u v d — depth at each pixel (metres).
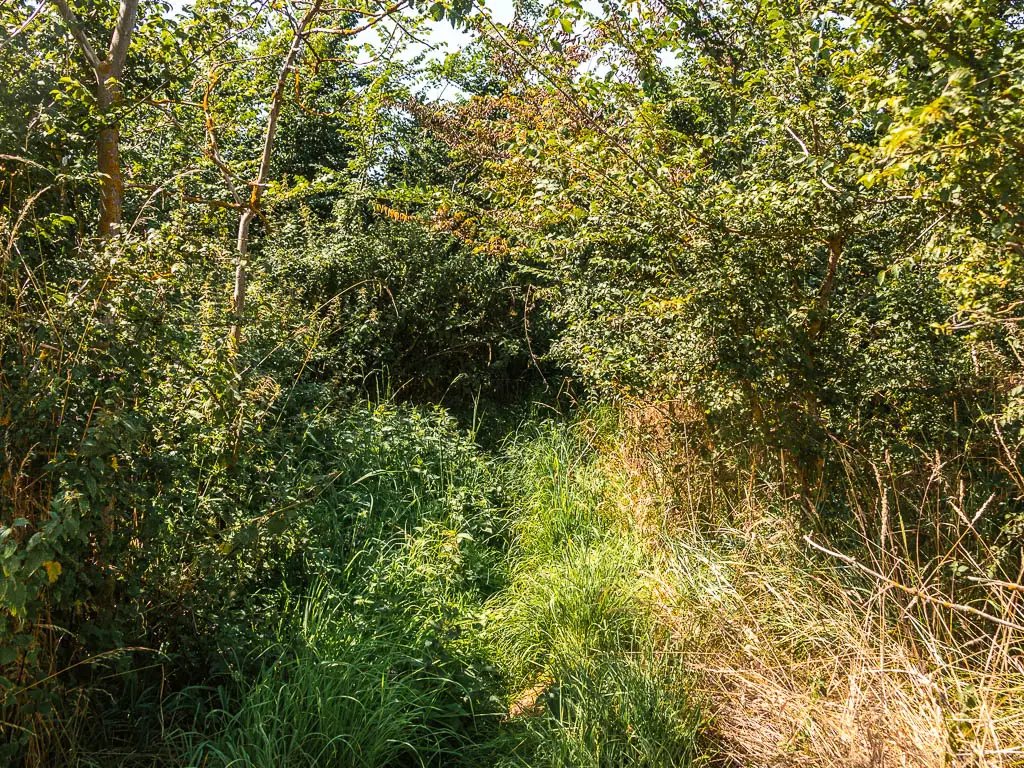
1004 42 2.97
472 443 6.95
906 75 3.08
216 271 4.22
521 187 6.24
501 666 4.11
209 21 5.23
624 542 5.13
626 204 4.75
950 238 3.81
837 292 5.02
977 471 4.51
